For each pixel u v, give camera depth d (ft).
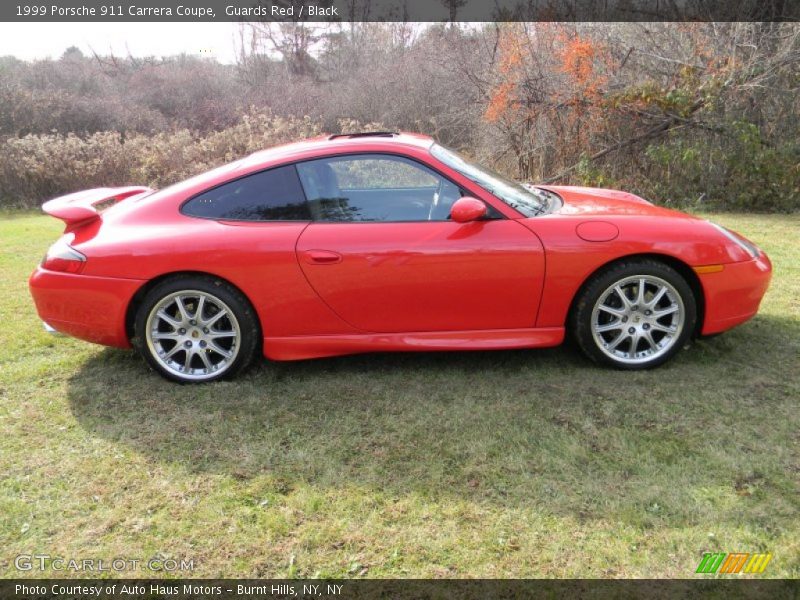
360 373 11.94
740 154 27.96
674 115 29.58
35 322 15.40
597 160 31.83
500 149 35.53
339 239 10.94
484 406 10.43
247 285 11.03
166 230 11.27
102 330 11.52
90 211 11.87
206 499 8.27
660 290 11.08
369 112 46.32
